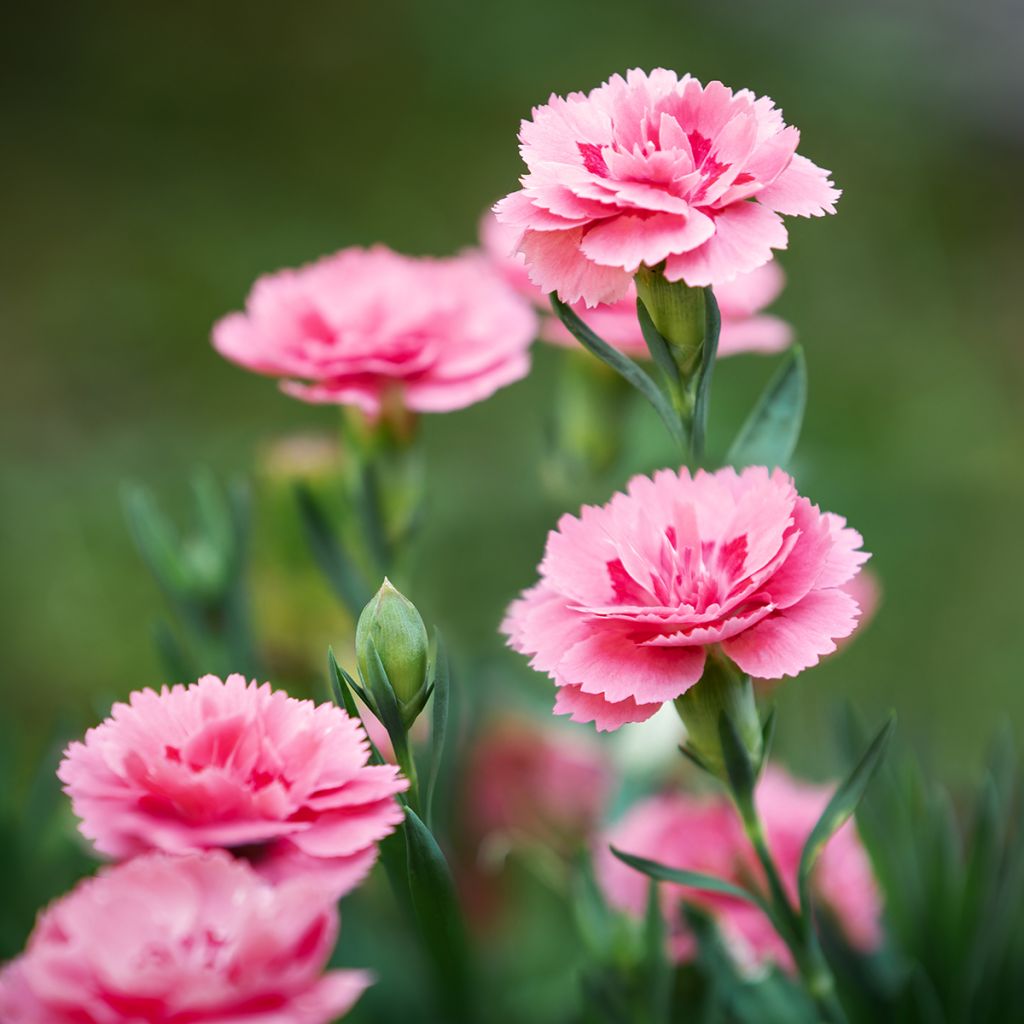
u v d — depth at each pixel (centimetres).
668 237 50
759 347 61
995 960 59
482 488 112
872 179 184
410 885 52
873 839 58
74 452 135
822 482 122
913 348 155
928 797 60
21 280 166
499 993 61
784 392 55
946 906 58
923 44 210
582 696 51
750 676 52
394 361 59
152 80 206
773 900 53
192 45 214
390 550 61
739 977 58
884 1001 57
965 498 122
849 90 201
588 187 50
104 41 215
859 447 137
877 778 59
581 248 51
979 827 58
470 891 64
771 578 51
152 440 137
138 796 49
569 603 51
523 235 51
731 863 58
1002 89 200
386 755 58
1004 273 169
